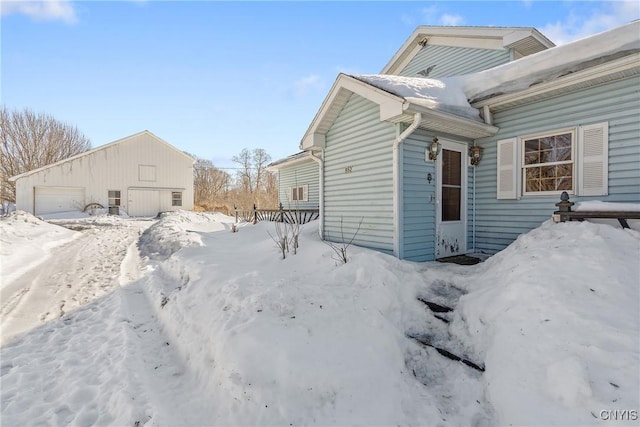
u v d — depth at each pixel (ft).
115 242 35.37
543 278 11.03
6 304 16.15
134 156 77.00
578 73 15.87
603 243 11.92
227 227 44.75
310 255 18.89
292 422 7.52
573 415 6.98
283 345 9.08
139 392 8.74
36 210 67.82
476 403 8.77
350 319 10.96
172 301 14.61
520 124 19.62
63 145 91.86
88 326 13.61
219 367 8.93
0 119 81.92
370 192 19.95
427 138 19.26
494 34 29.45
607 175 16.20
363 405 8.25
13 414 8.16
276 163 55.36
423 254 18.97
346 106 21.97
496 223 20.93
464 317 12.08
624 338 8.20
